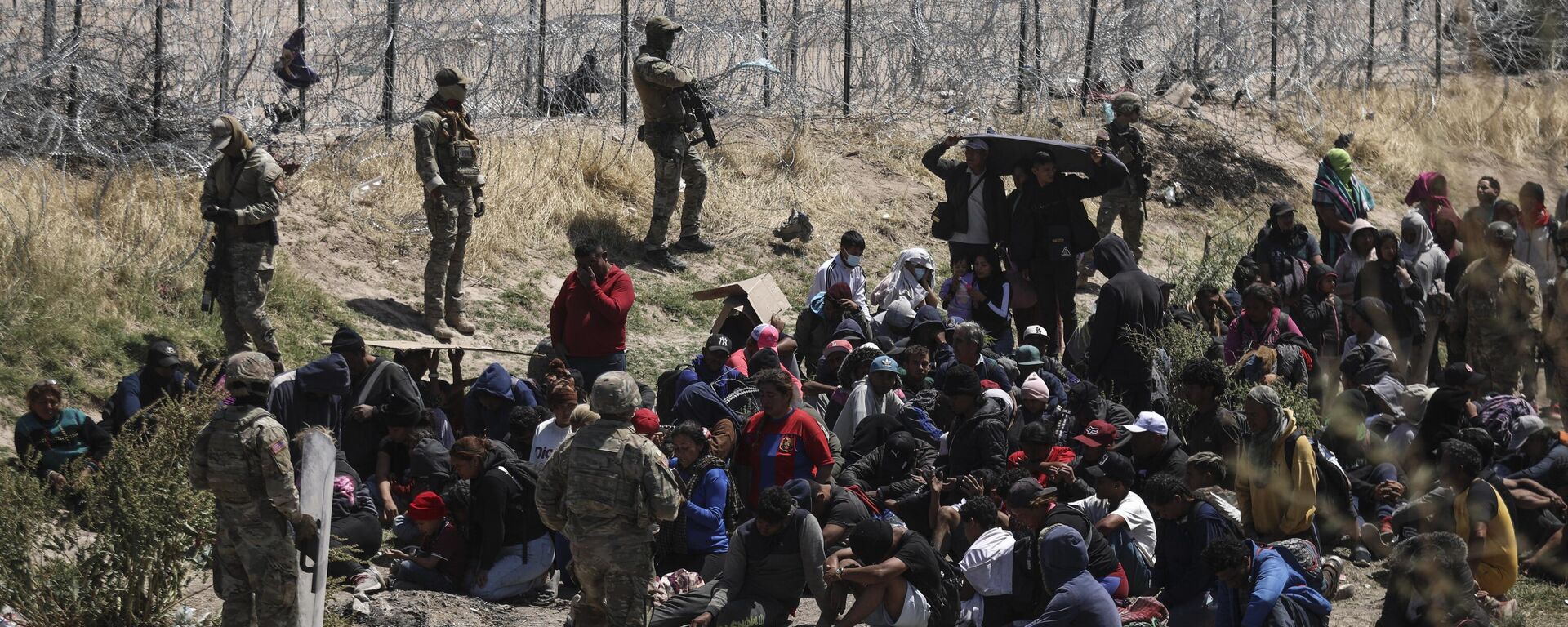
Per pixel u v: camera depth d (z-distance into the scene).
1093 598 6.88
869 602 7.11
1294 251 12.54
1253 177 19.59
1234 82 20.98
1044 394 9.48
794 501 7.51
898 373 9.82
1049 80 19.48
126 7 13.62
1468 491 5.73
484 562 8.02
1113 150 15.84
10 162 12.12
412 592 7.95
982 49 18.78
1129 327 10.23
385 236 13.84
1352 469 8.17
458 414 10.72
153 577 6.95
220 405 7.36
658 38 14.20
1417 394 6.29
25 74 12.41
